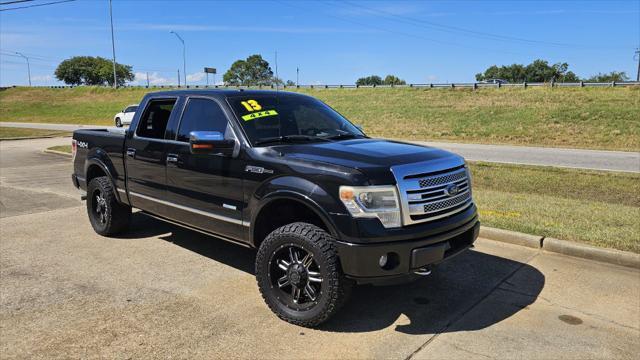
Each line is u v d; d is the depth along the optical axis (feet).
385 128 96.73
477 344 11.84
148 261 17.76
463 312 13.66
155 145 17.21
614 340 12.05
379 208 11.67
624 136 72.54
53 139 79.56
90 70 374.84
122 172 19.31
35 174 39.91
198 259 18.01
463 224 13.29
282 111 15.87
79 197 29.76
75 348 11.57
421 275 12.23
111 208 20.18
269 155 13.53
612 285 15.43
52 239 20.57
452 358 11.19
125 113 111.55
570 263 17.39
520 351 11.51
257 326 12.75
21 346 11.66
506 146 68.44
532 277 16.15
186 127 16.35
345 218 11.66
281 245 12.79
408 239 11.85
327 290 12.05
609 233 19.22
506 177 36.60
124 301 14.25
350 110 122.21
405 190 11.88
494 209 23.88
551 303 14.20
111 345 11.71
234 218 14.47
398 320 13.16
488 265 17.26
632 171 40.37
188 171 15.83
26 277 16.15
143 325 12.75
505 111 98.89
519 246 19.27
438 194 12.60
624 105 90.43
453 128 90.43
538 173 37.86
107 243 19.98
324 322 12.71
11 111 187.42
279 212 14.30
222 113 15.23
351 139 15.38
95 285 15.47
